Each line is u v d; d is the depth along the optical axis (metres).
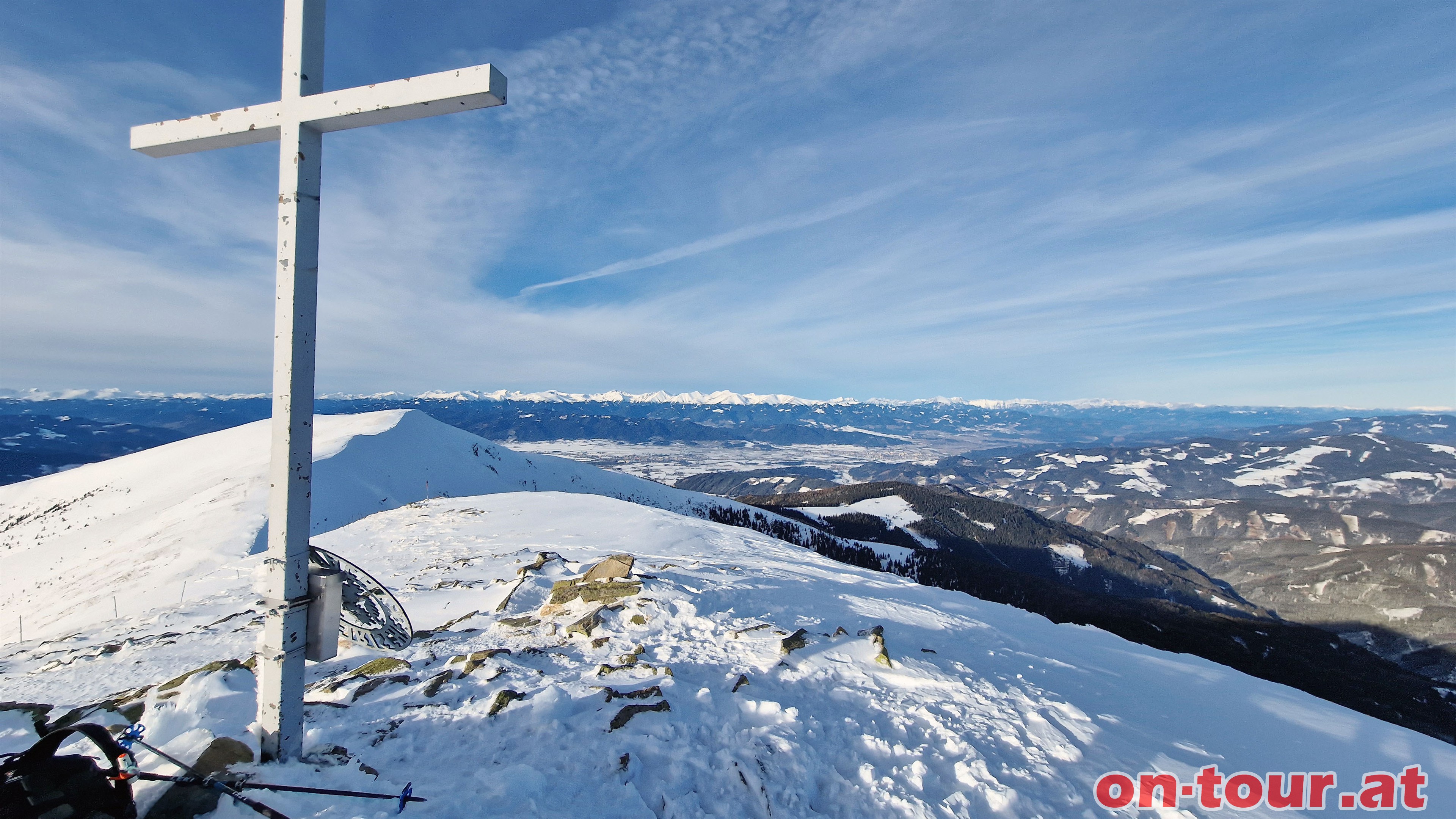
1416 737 8.21
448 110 3.20
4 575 54.78
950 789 4.93
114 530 59.06
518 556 18.69
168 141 3.70
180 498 65.06
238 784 3.32
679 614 9.44
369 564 20.05
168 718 4.38
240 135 3.57
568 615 9.83
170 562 41.03
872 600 13.62
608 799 4.17
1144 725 7.12
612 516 29.31
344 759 3.96
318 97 3.25
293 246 3.25
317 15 3.42
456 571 16.78
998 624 13.34
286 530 3.44
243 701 5.03
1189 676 10.39
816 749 5.29
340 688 6.22
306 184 3.33
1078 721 6.62
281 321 3.30
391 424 93.94
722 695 6.30
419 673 6.89
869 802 4.61
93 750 3.60
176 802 3.13
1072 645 12.12
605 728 5.16
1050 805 4.86
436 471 85.81
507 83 3.09
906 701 6.62
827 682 7.03
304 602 3.57
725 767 4.75
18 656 11.70
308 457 3.54
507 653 7.20
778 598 12.00
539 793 4.05
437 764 4.41
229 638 10.70
